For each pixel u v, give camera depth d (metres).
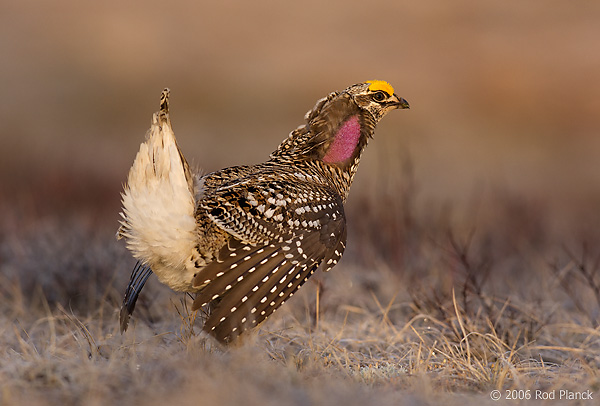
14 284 22.73
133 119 66.31
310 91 73.50
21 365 14.92
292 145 19.16
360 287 23.77
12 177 36.84
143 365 14.94
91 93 70.50
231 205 16.12
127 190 16.02
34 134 55.81
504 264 27.66
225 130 62.44
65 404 13.35
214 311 15.75
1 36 81.00
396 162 49.22
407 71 77.75
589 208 41.91
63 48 79.62
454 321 19.66
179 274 16.70
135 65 77.56
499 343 17.81
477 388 15.75
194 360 14.83
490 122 66.00
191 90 72.38
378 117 20.23
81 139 55.91
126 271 22.78
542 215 32.91
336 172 19.34
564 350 18.55
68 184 33.94
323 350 17.58
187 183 15.83
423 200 37.62
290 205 16.73
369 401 13.73
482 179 47.12
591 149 60.56
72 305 21.86
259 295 16.11
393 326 19.67
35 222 28.69
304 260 16.70
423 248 27.44
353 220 31.11
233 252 15.95
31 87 70.06
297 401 13.28
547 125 65.81
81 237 25.03
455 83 74.06
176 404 12.92
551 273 25.34
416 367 16.22
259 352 16.47
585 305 21.92
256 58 82.12
